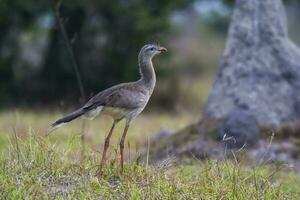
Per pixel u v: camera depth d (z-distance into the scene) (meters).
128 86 10.40
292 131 15.70
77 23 26.81
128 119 10.34
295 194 11.03
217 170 10.59
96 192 9.52
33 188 9.38
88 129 17.20
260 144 15.20
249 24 16.50
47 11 26.66
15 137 10.77
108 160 10.65
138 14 26.88
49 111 23.94
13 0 26.25
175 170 11.19
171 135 15.98
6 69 27.09
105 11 26.98
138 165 10.41
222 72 16.42
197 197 9.59
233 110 15.75
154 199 9.37
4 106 26.09
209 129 15.59
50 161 10.28
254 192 9.91
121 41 27.28
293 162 14.62
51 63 27.30
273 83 16.16
